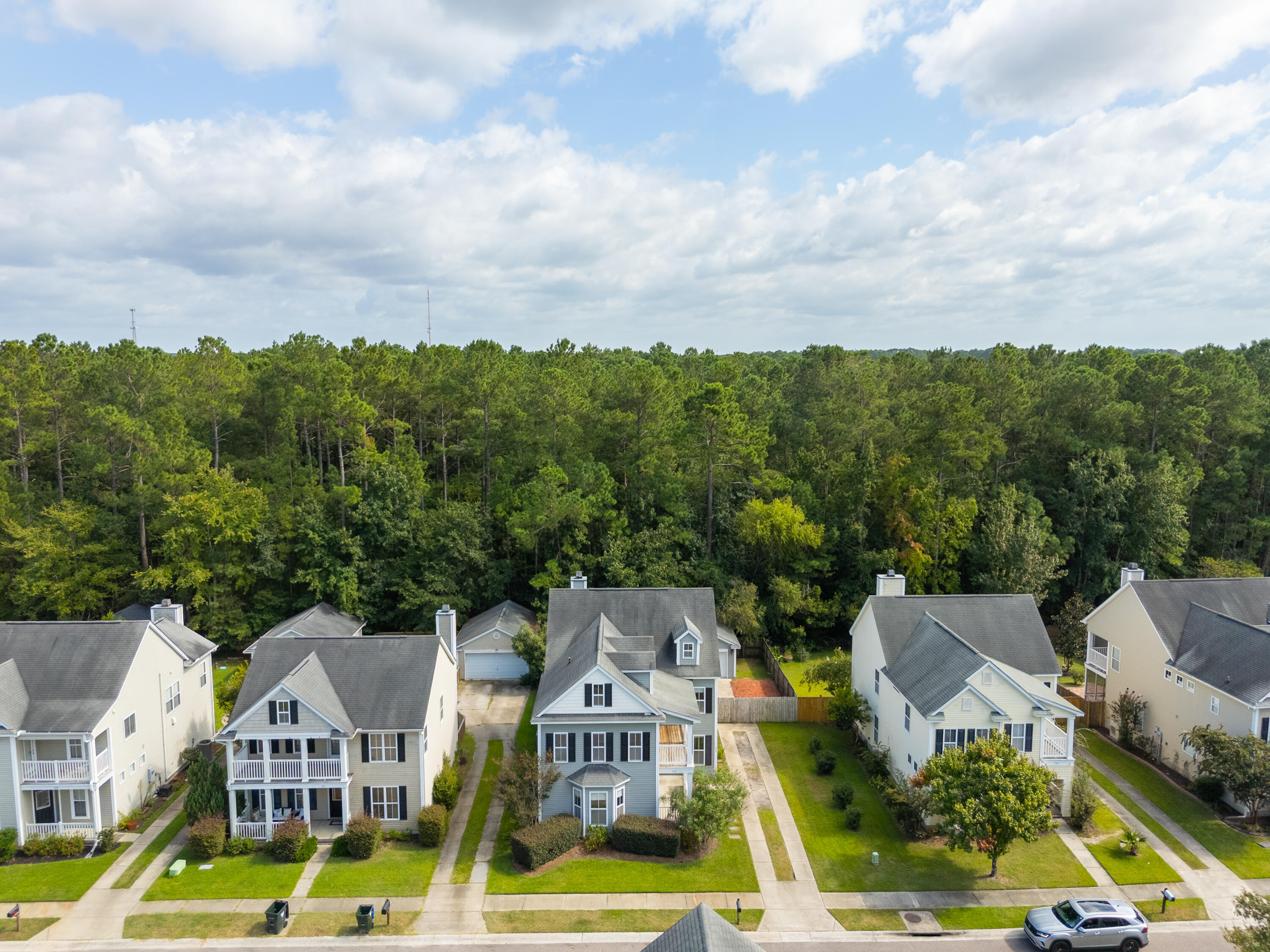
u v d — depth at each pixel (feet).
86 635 117.50
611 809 106.22
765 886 95.76
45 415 183.42
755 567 196.65
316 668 113.80
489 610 185.98
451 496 216.13
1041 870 98.73
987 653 127.85
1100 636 147.84
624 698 107.76
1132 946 83.30
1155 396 211.00
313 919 89.81
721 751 134.62
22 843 104.47
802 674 172.76
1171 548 189.37
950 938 86.12
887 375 261.85
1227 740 108.47
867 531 195.00
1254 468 217.15
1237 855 101.65
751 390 239.91
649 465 189.06
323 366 206.39
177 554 170.81
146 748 119.34
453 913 90.63
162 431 177.99
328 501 188.24
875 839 106.93
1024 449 218.38
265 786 105.81
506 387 206.80
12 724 103.76
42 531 168.14
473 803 117.39
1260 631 117.70
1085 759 130.41
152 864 101.96
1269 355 324.39
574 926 88.48
